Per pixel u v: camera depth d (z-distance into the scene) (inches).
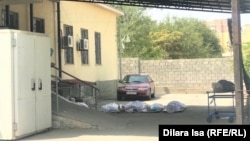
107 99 1038.4
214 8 704.4
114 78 1166.3
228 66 1258.0
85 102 769.6
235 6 342.3
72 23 875.4
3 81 405.7
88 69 952.9
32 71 435.5
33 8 713.0
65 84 704.4
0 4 588.4
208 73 1270.9
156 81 1301.7
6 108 405.4
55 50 784.3
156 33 1985.7
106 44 1103.0
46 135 439.8
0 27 526.3
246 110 459.5
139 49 1971.0
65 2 842.2
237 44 343.0
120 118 560.4
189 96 1105.4
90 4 978.7
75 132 459.2
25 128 420.5
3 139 407.2
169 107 676.7
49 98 470.6
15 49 408.5
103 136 433.1
